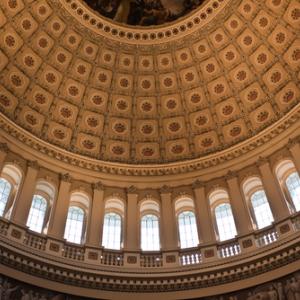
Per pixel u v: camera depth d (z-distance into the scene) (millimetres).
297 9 32344
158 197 31922
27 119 32781
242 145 32438
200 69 35812
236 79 34938
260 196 29984
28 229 26922
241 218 28812
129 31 35500
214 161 32781
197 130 35125
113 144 34969
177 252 28094
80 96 35219
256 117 33625
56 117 34062
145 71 36062
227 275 25531
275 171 30016
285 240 25031
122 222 30641
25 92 33188
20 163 30188
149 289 25922
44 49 34062
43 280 24844
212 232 28766
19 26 32844
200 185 31656
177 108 35938
